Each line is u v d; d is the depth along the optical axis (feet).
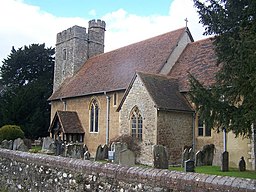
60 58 124.77
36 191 29.25
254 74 28.63
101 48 124.57
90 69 108.27
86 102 95.45
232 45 34.27
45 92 140.87
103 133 87.10
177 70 78.28
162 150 40.14
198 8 41.29
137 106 66.69
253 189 13.98
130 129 68.23
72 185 24.52
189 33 86.84
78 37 118.21
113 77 90.12
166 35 90.38
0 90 166.71
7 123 125.49
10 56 169.07
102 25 125.49
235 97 36.50
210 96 38.40
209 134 64.59
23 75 168.96
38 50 169.07
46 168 28.22
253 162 54.90
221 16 39.47
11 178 34.47
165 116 63.31
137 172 19.45
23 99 129.90
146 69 81.97
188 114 66.95
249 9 35.17
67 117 96.22
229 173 47.09
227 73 37.88
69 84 110.22
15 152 34.88
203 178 16.11
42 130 131.85
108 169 21.49
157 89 66.69
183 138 65.41
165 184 17.61
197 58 76.54
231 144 59.52
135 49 96.68
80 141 95.35
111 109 85.15
